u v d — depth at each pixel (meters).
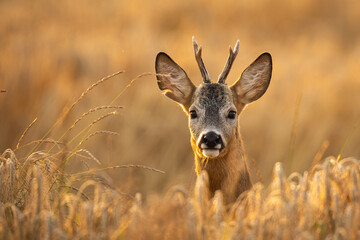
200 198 6.41
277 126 16.69
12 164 7.25
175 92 9.89
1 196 7.13
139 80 18.05
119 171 13.23
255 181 14.91
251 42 26.11
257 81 9.88
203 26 27.88
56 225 6.30
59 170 7.77
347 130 17.25
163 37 23.77
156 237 6.18
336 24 31.48
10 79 16.80
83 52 18.89
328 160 7.04
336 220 6.59
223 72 9.89
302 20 31.58
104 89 17.44
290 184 7.30
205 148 8.65
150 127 15.74
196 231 6.08
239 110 9.84
